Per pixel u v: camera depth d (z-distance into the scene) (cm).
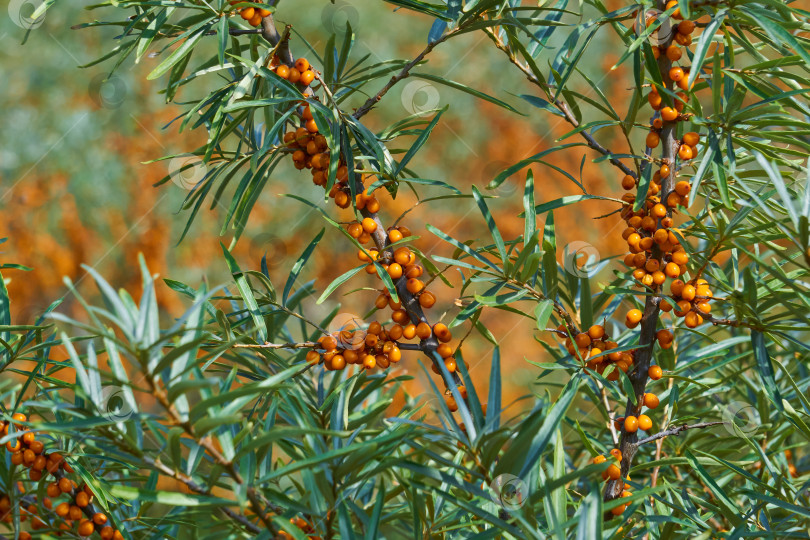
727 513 146
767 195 143
